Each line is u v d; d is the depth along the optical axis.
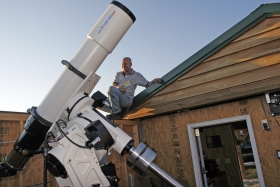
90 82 2.18
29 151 2.16
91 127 1.80
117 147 2.04
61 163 1.80
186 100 4.41
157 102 4.76
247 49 3.83
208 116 4.46
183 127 4.77
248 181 10.13
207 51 4.16
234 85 3.91
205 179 4.45
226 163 7.90
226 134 8.02
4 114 3.05
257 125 3.93
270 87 3.55
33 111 2.14
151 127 5.25
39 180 3.43
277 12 3.52
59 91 2.09
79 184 1.82
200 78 4.28
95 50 2.15
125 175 4.89
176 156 4.79
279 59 3.53
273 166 3.72
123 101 4.48
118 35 2.19
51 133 1.93
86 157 1.88
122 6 2.15
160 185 4.78
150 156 1.95
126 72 4.65
